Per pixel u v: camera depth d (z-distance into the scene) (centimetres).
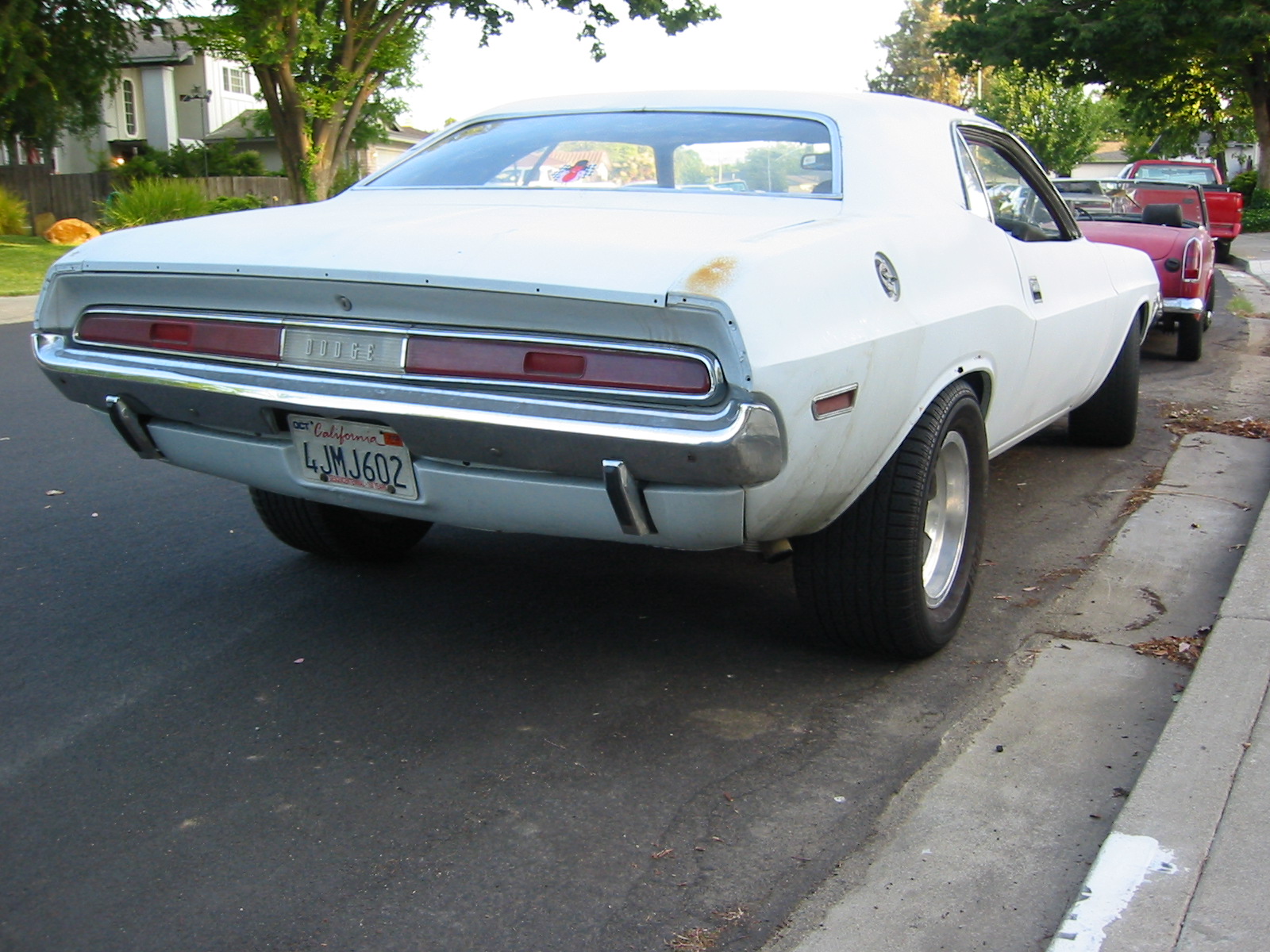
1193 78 3775
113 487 570
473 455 287
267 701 338
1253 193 3494
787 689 342
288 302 297
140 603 414
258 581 436
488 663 363
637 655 367
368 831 271
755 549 316
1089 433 622
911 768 296
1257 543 427
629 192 359
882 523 326
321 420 315
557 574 441
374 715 329
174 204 2391
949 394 342
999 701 330
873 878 250
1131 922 221
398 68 2984
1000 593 418
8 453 642
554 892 248
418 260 279
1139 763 293
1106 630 381
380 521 446
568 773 296
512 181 376
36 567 451
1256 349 1034
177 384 313
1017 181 456
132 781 294
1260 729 290
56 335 343
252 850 264
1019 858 254
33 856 262
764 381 255
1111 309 519
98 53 2759
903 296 316
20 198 3039
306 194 2878
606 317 260
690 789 288
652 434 257
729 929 235
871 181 352
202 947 232
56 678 353
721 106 385
